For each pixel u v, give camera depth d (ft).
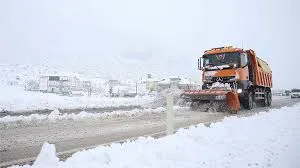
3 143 21.95
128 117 41.68
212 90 49.60
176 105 53.83
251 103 60.54
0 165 15.67
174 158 15.64
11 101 70.74
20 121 35.19
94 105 70.90
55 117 38.93
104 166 13.75
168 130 22.86
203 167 14.29
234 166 14.57
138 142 19.02
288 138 22.40
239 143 19.93
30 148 20.25
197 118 40.14
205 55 58.08
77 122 35.27
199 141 20.10
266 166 14.67
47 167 13.64
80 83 198.90
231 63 54.80
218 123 28.63
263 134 23.76
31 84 178.40
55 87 172.45
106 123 34.47
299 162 15.52
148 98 107.76
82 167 13.58
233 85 53.11
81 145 20.94
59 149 19.56
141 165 14.15
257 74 64.28
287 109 52.39
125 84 233.14
